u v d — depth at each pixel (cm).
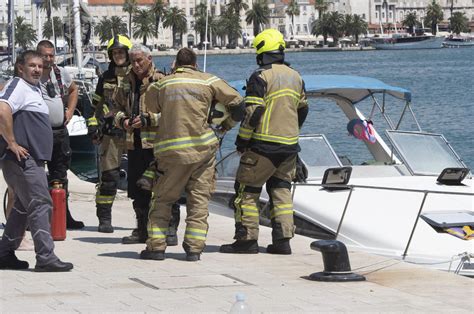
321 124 4812
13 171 1488
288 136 1736
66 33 6931
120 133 1947
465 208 2011
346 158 2470
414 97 8638
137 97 1777
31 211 1507
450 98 8300
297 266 1639
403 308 1311
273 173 1764
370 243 1917
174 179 1625
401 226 1931
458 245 1842
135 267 1593
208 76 1611
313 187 2130
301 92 1770
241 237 1761
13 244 1548
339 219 2000
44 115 1495
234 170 2398
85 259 1669
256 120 1708
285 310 1284
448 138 5306
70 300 1315
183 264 1634
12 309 1257
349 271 1517
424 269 1627
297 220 2078
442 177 2206
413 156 2402
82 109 4934
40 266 1529
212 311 1260
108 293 1366
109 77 1962
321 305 1319
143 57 1758
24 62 1488
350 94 2600
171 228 1848
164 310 1264
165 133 1598
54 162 2005
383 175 2373
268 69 1742
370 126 2545
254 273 1560
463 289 1463
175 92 1585
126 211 2366
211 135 1612
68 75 2005
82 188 2795
